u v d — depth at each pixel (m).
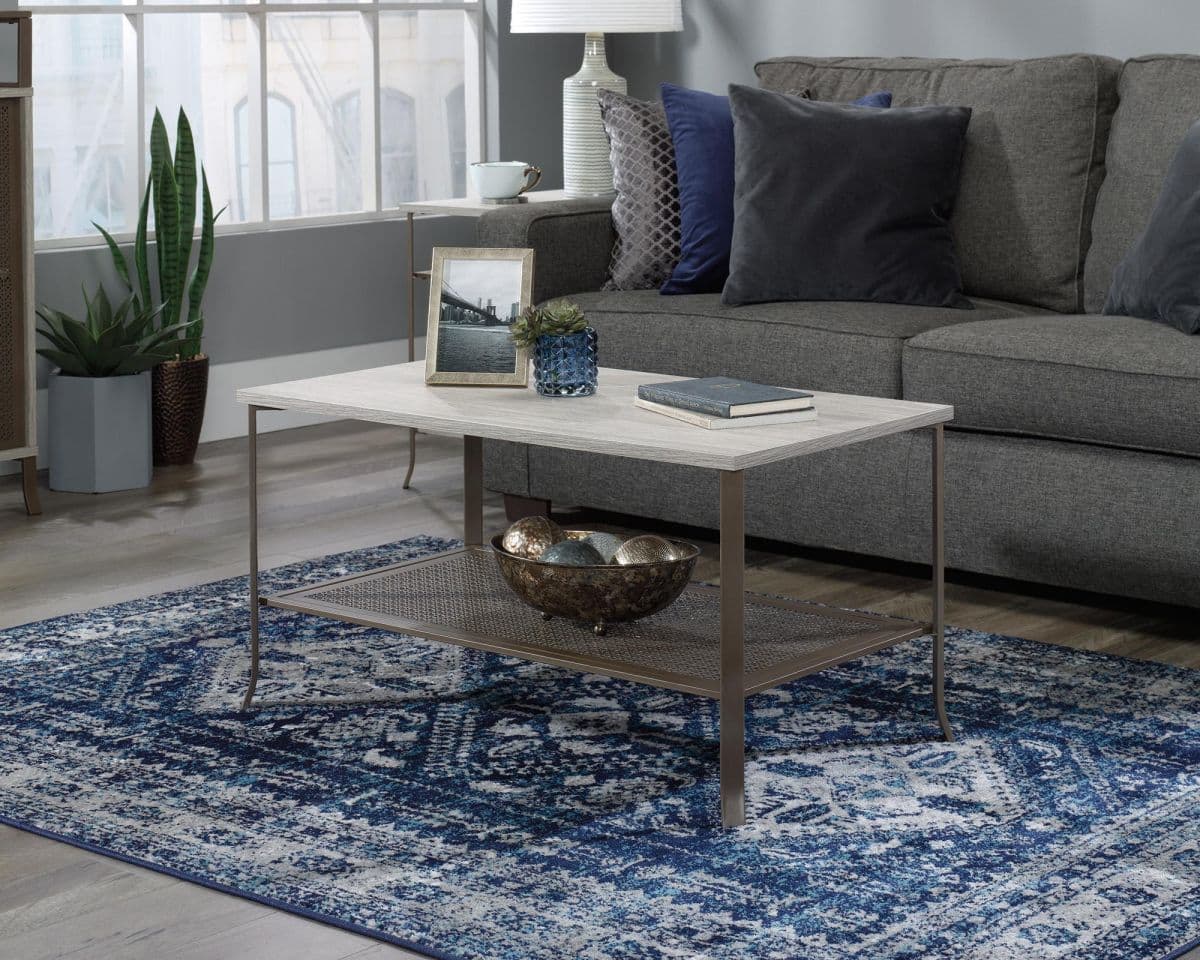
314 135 4.98
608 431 2.32
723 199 3.79
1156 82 3.65
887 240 3.60
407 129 5.21
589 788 2.35
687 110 3.88
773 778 2.38
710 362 3.48
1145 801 2.28
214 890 2.05
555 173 5.58
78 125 4.44
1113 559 3.01
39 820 2.25
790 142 3.64
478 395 2.62
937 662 2.51
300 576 3.40
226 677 2.82
